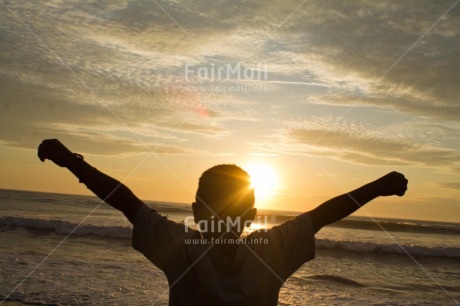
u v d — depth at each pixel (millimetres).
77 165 1451
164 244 1486
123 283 7992
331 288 8898
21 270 8633
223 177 1516
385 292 9039
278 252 1490
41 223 18250
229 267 1473
